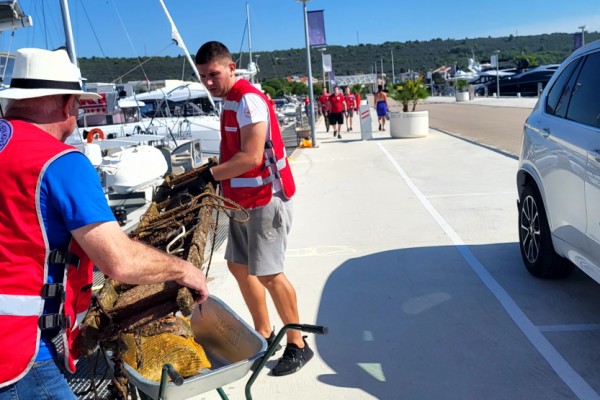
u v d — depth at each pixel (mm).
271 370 4055
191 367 2689
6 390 2115
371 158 14508
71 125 2379
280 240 3910
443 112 35719
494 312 4727
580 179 4195
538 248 5207
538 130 5133
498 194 9109
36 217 2074
